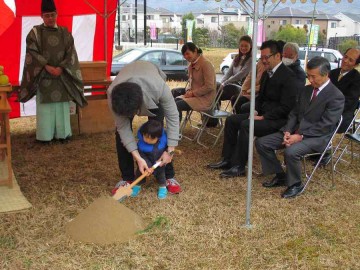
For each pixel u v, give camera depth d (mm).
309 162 5172
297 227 3521
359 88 4820
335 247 3238
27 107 6934
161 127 3668
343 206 3965
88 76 6039
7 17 2830
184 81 12305
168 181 4184
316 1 6234
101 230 3238
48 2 5316
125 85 3217
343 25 47781
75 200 3936
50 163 5004
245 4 3299
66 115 5762
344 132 4789
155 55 11891
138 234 3309
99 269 2861
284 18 42031
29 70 5391
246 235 3373
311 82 4020
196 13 61125
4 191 4039
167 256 3047
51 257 2973
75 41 6934
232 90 6289
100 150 5566
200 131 5961
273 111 4418
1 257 2947
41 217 3555
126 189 3562
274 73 4457
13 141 5895
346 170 5035
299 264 3000
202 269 2912
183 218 3609
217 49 26078
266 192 4254
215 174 4730
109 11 7016
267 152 4273
